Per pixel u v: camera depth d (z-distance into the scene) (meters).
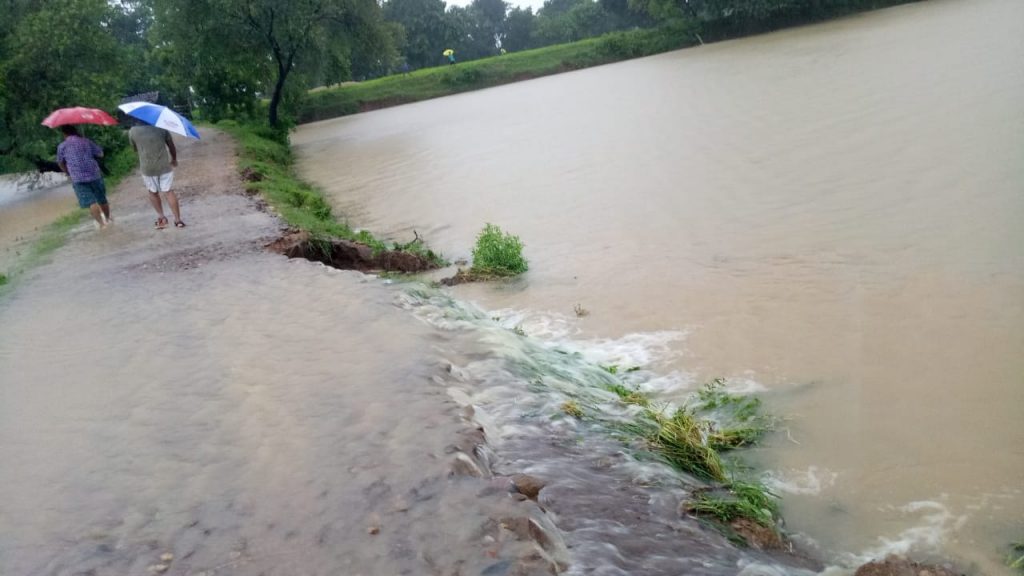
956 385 6.73
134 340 8.02
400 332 7.41
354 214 19.08
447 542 3.93
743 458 5.99
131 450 5.41
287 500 4.50
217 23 37.91
